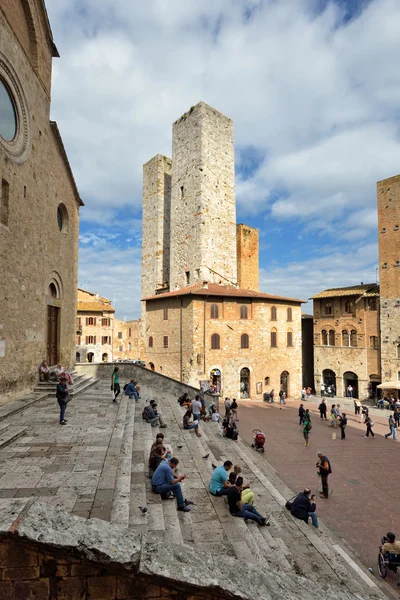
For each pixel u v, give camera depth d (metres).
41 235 18.75
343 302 47.28
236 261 46.03
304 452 21.31
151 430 14.38
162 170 50.41
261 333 40.22
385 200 43.00
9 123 15.73
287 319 42.91
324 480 15.20
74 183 24.89
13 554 4.34
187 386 25.27
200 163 42.03
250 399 38.97
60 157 22.22
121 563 4.30
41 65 18.89
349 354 45.97
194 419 18.27
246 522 9.15
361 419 30.73
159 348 40.38
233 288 41.78
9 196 15.02
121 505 6.79
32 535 4.29
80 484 7.70
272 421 29.34
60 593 4.37
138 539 4.74
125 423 13.28
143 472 9.70
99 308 62.12
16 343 15.76
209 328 36.97
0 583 4.32
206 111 43.00
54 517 4.71
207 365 36.56
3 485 7.60
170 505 8.39
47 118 19.80
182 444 14.32
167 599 4.52
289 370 42.62
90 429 12.09
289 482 16.72
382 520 13.23
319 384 48.88
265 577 4.97
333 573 7.82
